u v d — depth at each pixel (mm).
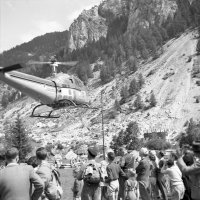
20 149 77125
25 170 7676
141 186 14633
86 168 11602
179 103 194875
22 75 22125
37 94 22969
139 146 125750
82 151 103562
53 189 10273
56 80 24328
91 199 11578
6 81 21344
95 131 194750
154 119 186750
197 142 9078
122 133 139375
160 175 15844
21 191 7391
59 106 24750
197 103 190750
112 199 13586
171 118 183625
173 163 13195
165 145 128375
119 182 14352
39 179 7734
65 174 41594
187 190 12719
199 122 158500
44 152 10477
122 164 14883
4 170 7543
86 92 27016
